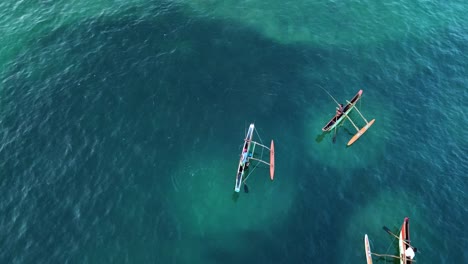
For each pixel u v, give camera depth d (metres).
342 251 47.31
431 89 65.88
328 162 55.94
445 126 60.81
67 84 63.53
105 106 60.94
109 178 52.94
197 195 51.75
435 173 55.12
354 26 76.06
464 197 52.78
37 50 68.31
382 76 67.62
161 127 58.88
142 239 47.59
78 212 49.56
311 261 46.41
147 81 64.56
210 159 55.44
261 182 53.12
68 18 74.19
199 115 60.62
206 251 46.94
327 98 64.06
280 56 70.06
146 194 51.59
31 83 63.38
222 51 70.12
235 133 58.66
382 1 81.31
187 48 70.06
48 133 57.25
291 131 59.44
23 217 48.94
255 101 62.97
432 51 71.81
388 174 54.91
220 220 49.59
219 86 64.62
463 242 48.59
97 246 46.81
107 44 69.88
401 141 58.72
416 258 46.97
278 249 47.28
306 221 49.75
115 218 49.19
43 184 51.94
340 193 52.66
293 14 78.19
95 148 55.94
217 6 78.94
